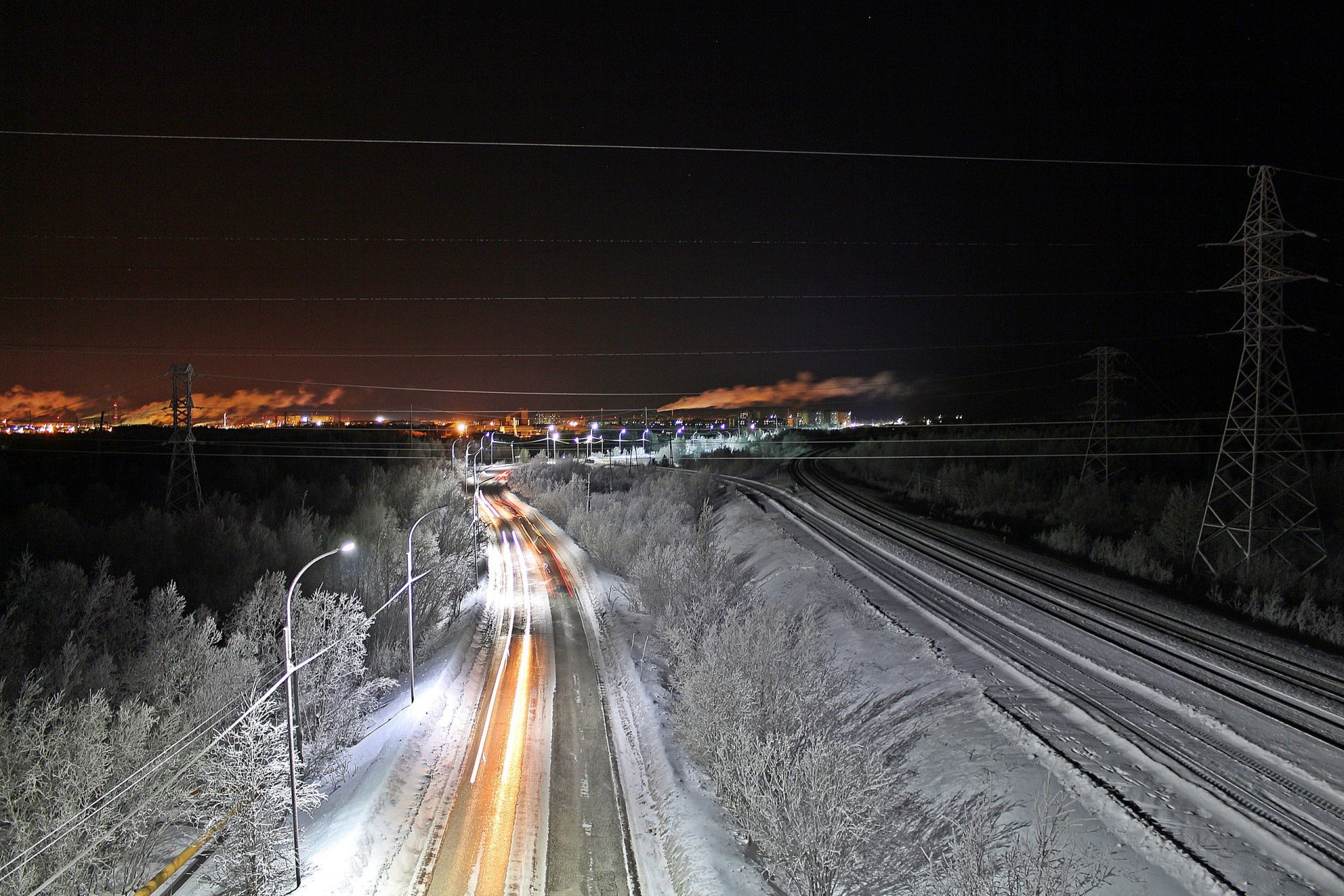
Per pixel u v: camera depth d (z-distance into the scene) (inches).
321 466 2972.4
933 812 521.0
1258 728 558.3
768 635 810.2
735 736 631.2
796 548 1384.1
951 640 805.2
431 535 1675.7
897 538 1408.7
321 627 883.4
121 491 2167.8
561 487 2979.8
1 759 540.7
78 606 987.9
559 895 590.2
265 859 575.8
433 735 907.4
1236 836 427.8
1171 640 770.8
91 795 535.5
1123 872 406.3
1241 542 1178.6
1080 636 788.0
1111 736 550.9
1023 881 392.5
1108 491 1619.1
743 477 2783.0
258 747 591.5
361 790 738.8
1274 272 1109.7
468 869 626.5
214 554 1403.8
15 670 791.1
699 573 1302.9
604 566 1936.5
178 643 893.8
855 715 727.1
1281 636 813.2
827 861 484.4
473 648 1316.4
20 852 488.1
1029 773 513.7
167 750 580.1
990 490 1846.7
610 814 722.2
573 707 1018.7
